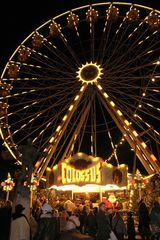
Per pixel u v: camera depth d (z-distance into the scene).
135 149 26.50
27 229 8.04
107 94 31.17
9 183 27.22
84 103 31.67
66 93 31.75
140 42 30.97
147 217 16.00
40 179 27.92
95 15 32.66
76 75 31.86
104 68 31.55
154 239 13.77
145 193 23.73
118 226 14.05
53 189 26.92
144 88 30.22
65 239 6.42
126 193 27.42
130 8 31.91
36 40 32.16
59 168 25.30
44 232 10.52
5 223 7.50
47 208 10.88
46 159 28.16
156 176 23.80
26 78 31.53
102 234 11.75
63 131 29.39
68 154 31.23
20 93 31.14
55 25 32.56
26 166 15.51
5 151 29.25
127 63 31.05
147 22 31.08
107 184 24.48
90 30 32.66
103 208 12.27
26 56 31.80
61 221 12.77
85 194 28.59
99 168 24.53
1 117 29.83
